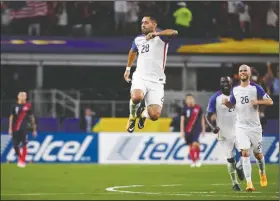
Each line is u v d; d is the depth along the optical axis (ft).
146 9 307.17
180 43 297.53
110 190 173.47
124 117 279.69
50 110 277.44
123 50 298.56
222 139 163.32
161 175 217.56
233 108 159.84
